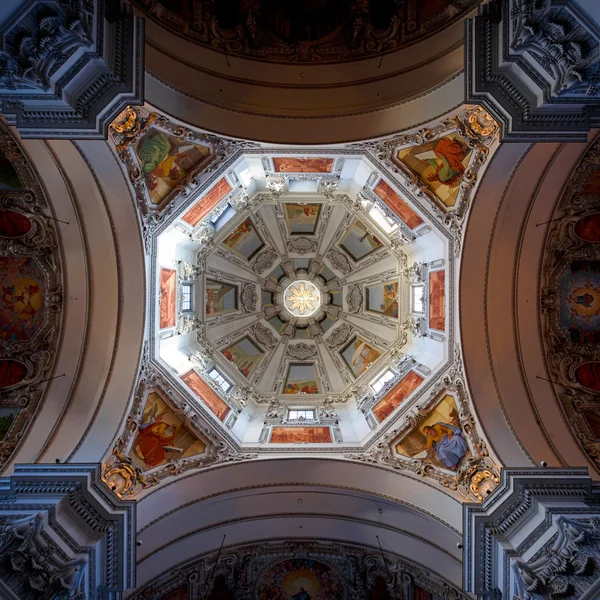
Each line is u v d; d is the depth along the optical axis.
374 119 11.99
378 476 12.98
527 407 12.64
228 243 19.72
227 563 13.20
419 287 17.25
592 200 12.34
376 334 20.03
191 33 11.48
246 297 21.16
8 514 8.99
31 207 11.88
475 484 11.73
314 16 12.30
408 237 16.22
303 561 13.53
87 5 7.26
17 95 7.76
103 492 10.65
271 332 21.48
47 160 11.13
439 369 13.91
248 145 12.42
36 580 8.12
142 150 11.63
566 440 12.30
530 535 9.73
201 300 18.72
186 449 13.51
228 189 15.29
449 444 12.84
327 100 12.35
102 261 12.59
